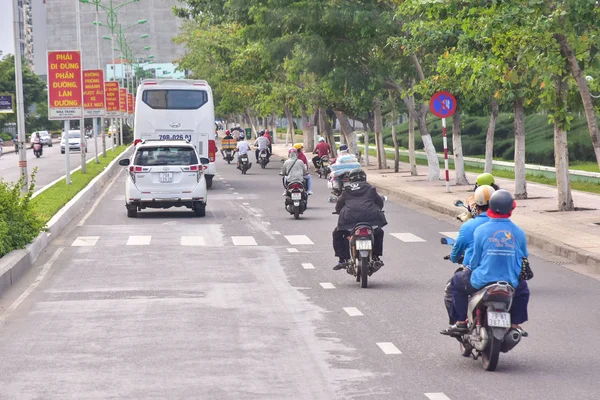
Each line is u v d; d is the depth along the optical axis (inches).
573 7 959.0
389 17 1878.7
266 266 929.5
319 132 3577.8
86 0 3476.9
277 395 453.4
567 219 1233.4
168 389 466.0
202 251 1050.7
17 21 1679.4
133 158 1464.1
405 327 624.1
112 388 468.8
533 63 1056.2
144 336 600.1
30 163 3484.3
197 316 668.7
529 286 792.9
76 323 648.4
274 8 2060.8
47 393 460.8
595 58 1109.1
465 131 3218.5
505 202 502.6
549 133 2731.3
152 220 1423.5
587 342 573.9
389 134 4072.3
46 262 970.1
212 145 2185.0
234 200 1776.6
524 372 498.6
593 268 898.1
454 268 905.5
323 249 1061.1
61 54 2064.5
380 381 479.5
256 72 2960.1
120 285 816.9
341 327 624.7
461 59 1189.1
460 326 529.3
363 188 821.2
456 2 1019.9
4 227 937.5
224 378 487.8
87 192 1859.0
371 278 847.1
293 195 1397.6
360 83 2031.3
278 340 583.2
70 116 2079.2
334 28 2000.5
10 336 607.5
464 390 460.8
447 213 1450.5
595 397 446.6
